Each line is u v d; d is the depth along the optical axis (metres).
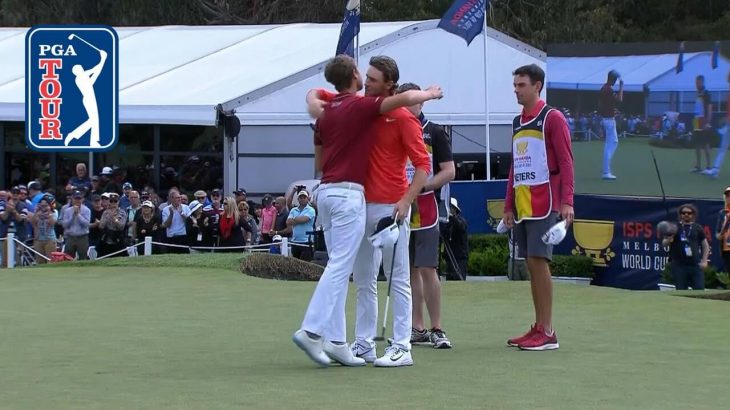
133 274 14.12
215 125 23.64
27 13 44.16
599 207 18.58
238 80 25.25
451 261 16.52
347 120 7.54
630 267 18.22
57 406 6.20
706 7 47.12
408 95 7.38
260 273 15.47
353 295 11.87
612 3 45.09
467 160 25.64
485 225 20.44
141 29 31.45
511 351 8.36
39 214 21.62
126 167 25.77
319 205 7.68
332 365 7.67
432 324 8.57
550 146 8.38
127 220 21.88
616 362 7.85
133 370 7.42
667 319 10.17
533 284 8.47
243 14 45.16
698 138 20.31
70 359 7.87
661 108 20.62
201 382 6.98
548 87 21.56
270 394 6.58
